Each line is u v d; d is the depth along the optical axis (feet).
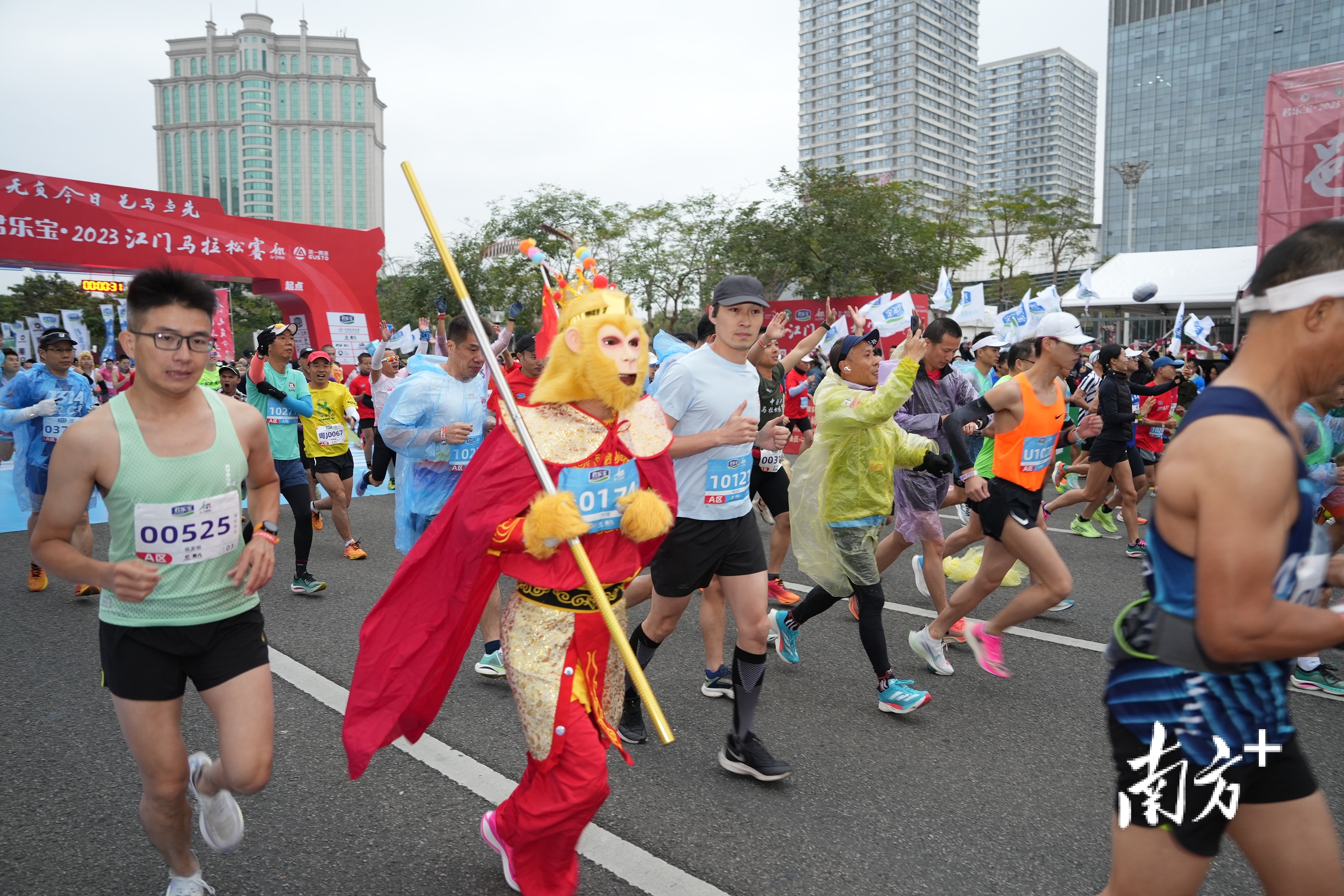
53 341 20.99
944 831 10.15
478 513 8.12
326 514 31.32
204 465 7.88
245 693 8.05
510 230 92.89
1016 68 554.05
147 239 52.26
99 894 8.79
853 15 519.60
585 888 8.93
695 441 10.66
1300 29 285.43
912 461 14.47
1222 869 9.39
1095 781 11.47
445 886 8.93
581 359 8.26
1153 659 5.65
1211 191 308.19
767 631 11.57
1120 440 24.67
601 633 8.55
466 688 14.51
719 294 11.94
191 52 503.61
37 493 20.88
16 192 47.60
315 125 506.89
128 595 7.25
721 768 11.76
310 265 59.57
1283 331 5.22
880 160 522.06
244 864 9.33
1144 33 315.78
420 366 16.42
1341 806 10.82
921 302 48.21
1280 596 5.27
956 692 14.58
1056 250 152.87
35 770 11.46
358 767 8.20
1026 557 13.60
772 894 8.86
